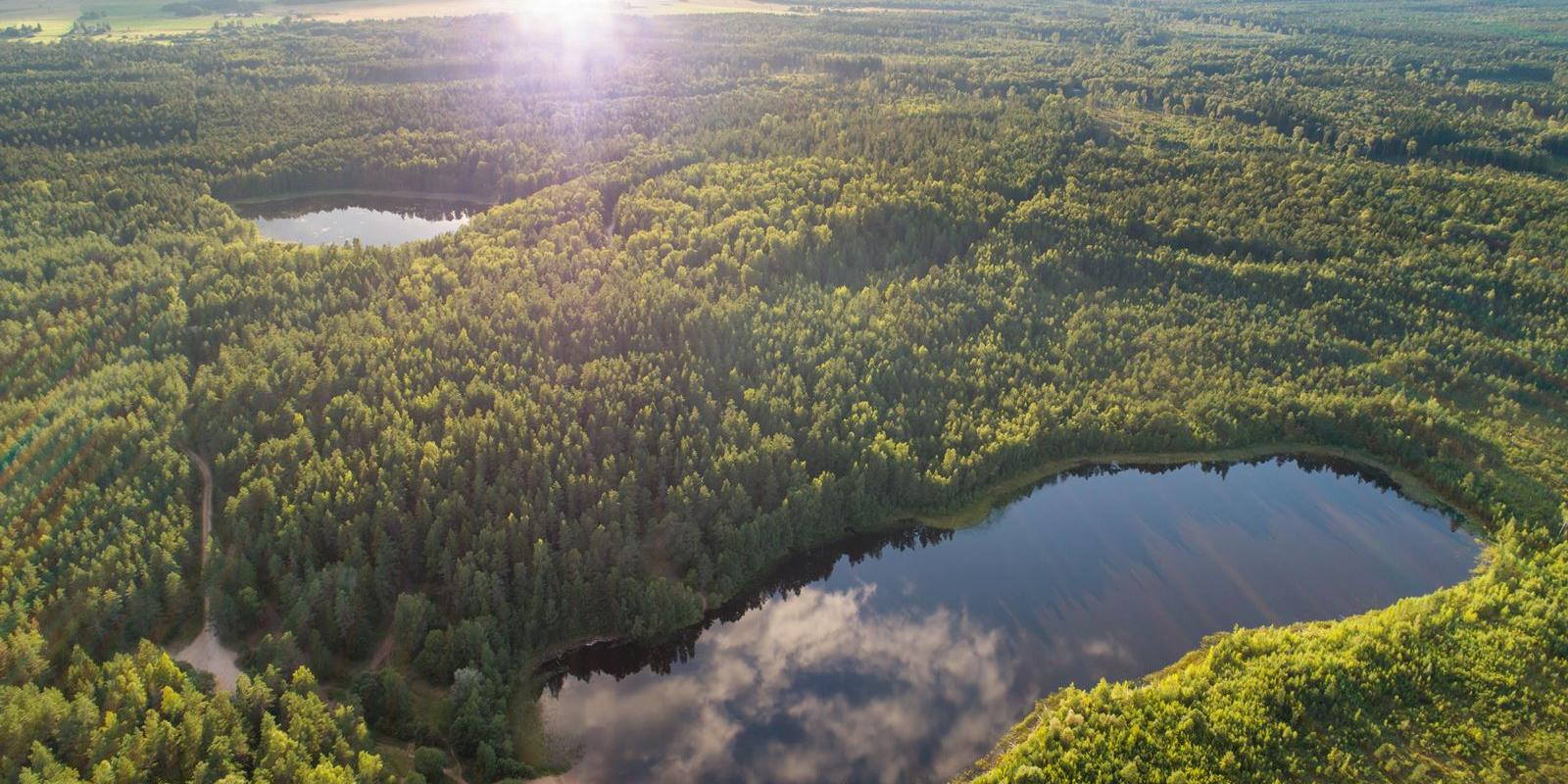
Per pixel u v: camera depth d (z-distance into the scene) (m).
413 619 95.56
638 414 120.44
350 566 98.62
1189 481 132.00
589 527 104.12
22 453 110.31
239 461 110.44
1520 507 121.75
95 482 107.62
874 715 94.25
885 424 127.38
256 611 96.06
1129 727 86.00
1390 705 88.75
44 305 148.50
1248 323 156.50
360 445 115.69
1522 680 91.56
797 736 92.12
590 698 96.62
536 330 137.75
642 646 102.88
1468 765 83.19
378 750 85.50
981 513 124.38
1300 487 131.12
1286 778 81.38
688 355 133.12
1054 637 104.31
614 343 136.50
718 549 110.38
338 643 96.31
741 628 106.75
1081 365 146.75
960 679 98.62
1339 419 138.12
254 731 82.06
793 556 116.69
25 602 91.00
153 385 126.00
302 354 130.62
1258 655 95.44
